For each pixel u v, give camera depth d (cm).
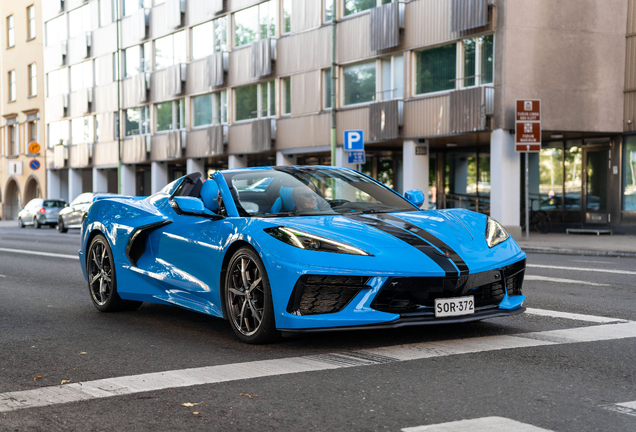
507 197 1944
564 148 2239
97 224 693
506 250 514
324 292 468
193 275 566
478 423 321
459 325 566
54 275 1045
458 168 2514
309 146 2609
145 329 591
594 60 1977
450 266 471
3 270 1134
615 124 1998
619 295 755
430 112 2142
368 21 2347
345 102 2467
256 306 504
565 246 1641
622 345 487
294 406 355
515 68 1931
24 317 669
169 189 654
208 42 3125
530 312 633
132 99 3644
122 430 326
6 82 5025
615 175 2091
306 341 513
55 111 4428
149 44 3519
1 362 477
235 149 2964
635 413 334
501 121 1933
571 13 1956
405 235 491
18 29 4847
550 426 316
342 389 383
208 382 406
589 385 385
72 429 329
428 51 2173
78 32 4150
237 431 320
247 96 2922
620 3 1983
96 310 706
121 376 428
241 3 2897
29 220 3488
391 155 2689
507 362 438
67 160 4281
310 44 2583
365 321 459
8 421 343
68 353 502
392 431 313
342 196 581
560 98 1962
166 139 3388
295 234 482
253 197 558
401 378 403
